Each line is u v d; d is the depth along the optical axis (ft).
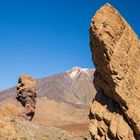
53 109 540.11
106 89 71.26
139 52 68.49
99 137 71.26
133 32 69.67
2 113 197.06
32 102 229.45
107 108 71.31
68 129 327.06
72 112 543.80
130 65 67.41
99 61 69.77
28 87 230.48
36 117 479.41
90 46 71.46
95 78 73.82
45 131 187.62
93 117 73.36
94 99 74.33
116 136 67.62
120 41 67.82
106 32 67.46
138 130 65.51
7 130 97.66
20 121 186.80
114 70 66.80
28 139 163.53
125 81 66.80
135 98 66.39
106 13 68.85
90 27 69.15
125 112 66.85
